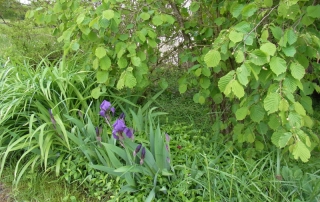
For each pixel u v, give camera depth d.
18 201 2.66
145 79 2.78
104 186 2.61
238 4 2.15
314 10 1.87
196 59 2.78
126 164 2.55
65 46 2.71
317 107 4.07
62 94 3.26
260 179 2.45
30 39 4.50
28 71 3.29
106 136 2.84
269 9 1.92
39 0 3.95
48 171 2.95
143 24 2.70
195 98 2.83
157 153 2.45
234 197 2.23
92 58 3.08
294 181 2.29
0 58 4.25
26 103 3.04
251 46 1.83
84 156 2.88
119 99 3.49
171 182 2.46
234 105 2.70
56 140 2.97
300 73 1.55
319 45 1.70
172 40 3.41
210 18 3.06
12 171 3.00
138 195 2.40
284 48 1.65
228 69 2.99
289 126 1.71
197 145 2.96
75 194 2.69
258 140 2.70
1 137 2.92
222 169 2.55
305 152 1.51
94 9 2.67
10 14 5.10
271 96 1.56
